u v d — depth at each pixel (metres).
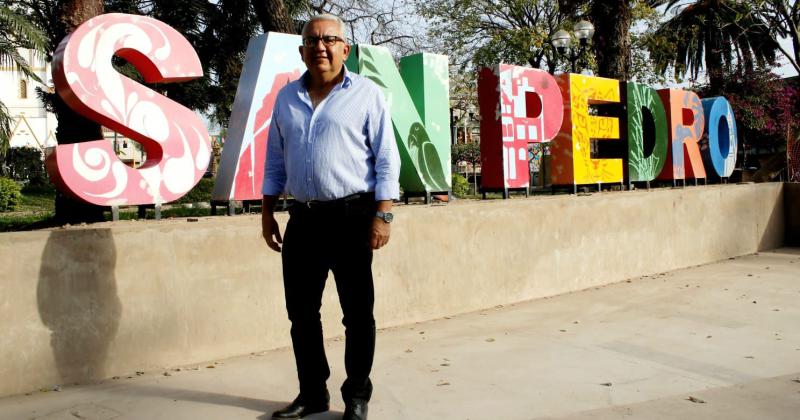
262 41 4.84
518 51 23.03
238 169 4.64
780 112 21.86
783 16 20.59
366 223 2.95
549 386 3.55
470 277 5.70
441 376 3.76
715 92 22.52
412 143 5.62
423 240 5.35
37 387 3.51
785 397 3.35
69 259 3.61
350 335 2.98
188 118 4.39
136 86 4.11
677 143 8.63
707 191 8.59
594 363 4.02
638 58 23.25
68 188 3.80
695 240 8.37
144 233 3.88
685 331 4.87
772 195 9.82
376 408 3.21
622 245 7.31
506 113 6.36
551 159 7.32
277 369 3.93
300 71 4.98
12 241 3.43
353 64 5.33
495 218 5.94
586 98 7.36
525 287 6.19
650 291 6.57
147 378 3.75
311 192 2.91
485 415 3.11
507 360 4.09
